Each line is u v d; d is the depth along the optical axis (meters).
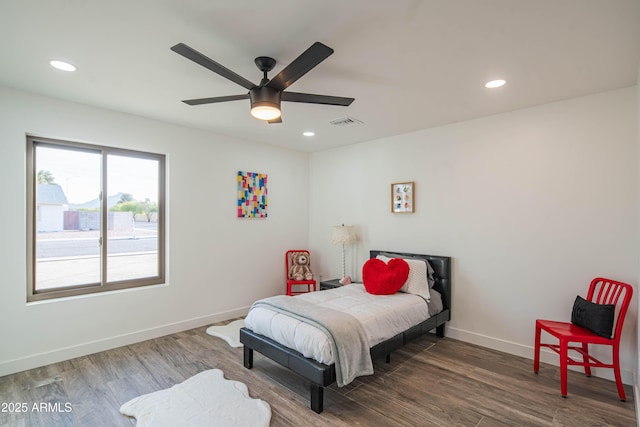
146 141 3.49
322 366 2.19
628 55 2.11
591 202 2.79
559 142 2.95
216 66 1.76
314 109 3.18
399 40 1.95
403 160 4.10
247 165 4.47
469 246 3.51
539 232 3.05
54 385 2.54
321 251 5.15
